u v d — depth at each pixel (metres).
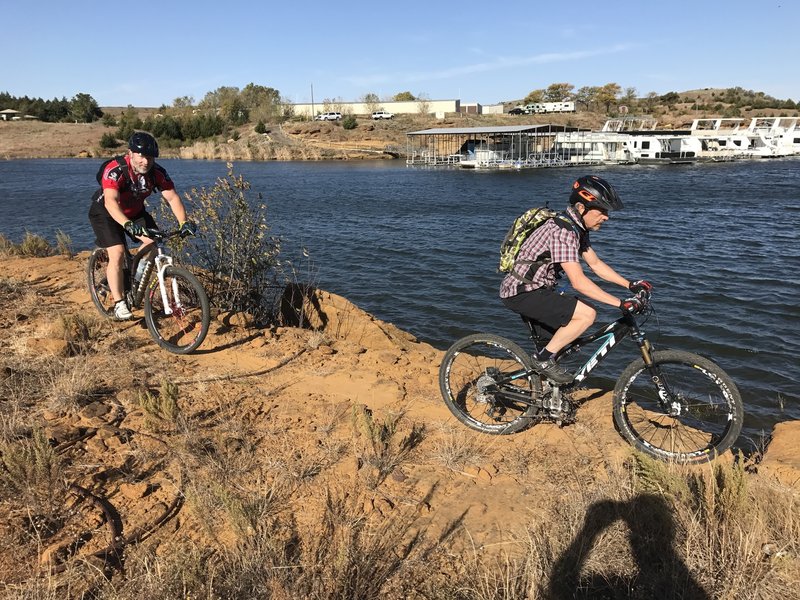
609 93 154.12
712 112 137.75
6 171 67.44
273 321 7.87
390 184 52.53
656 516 3.21
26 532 2.97
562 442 4.18
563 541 3.07
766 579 2.78
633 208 32.84
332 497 3.44
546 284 3.92
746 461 4.16
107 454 3.74
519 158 75.12
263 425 4.25
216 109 138.75
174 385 4.49
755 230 24.95
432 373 5.40
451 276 17.02
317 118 122.06
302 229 26.52
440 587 2.79
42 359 5.08
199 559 2.77
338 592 2.70
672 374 4.16
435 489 3.58
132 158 5.34
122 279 5.90
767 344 10.84
